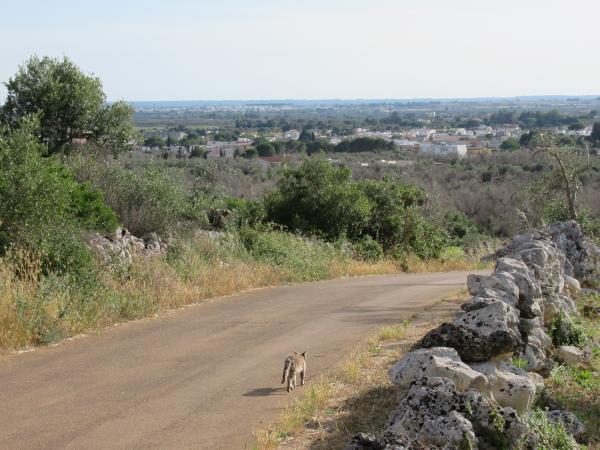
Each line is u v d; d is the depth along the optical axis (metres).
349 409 9.24
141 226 21.52
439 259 34.47
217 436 8.40
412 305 17.50
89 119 30.22
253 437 8.35
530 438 7.24
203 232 24.19
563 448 8.09
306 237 30.44
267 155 114.00
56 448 8.04
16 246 15.54
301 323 15.11
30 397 9.88
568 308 16.11
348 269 26.72
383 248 33.84
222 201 30.89
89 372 11.14
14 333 12.55
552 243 19.02
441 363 7.64
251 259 22.97
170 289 17.39
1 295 13.10
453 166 83.62
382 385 10.16
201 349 12.70
